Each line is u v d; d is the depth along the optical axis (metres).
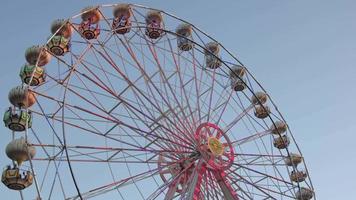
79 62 25.11
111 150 24.92
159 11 30.05
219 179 26.55
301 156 31.92
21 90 25.20
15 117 24.72
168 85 27.44
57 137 23.05
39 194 21.53
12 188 24.25
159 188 25.77
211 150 26.61
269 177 28.62
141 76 27.14
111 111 25.30
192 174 25.72
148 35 31.02
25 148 23.84
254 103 32.00
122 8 29.70
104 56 26.14
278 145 32.53
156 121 26.17
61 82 24.78
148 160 26.38
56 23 29.00
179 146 26.58
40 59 27.66
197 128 27.22
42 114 24.66
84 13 29.00
